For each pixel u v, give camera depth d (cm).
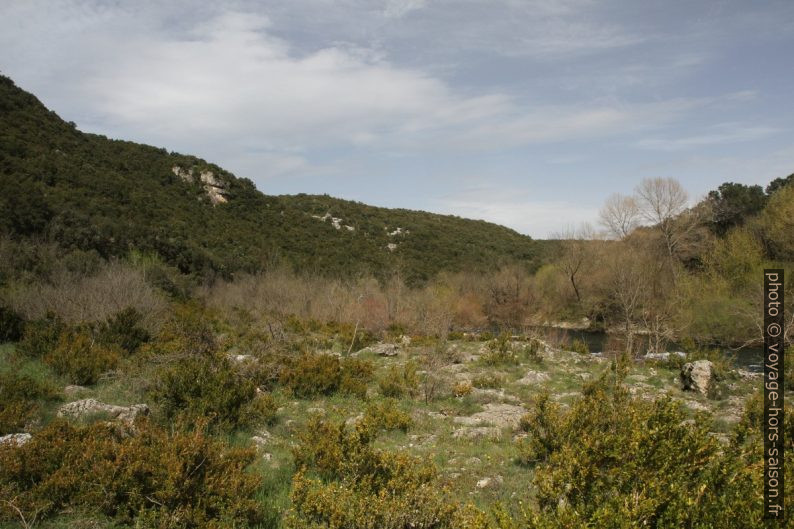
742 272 3438
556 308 4781
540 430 943
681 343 3114
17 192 2795
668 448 424
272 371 1404
